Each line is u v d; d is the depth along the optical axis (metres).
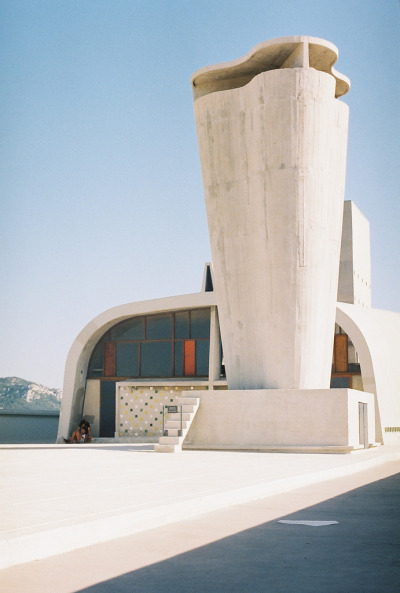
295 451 20.44
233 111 22.06
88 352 36.12
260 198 21.62
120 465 14.85
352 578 5.51
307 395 20.67
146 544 6.89
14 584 5.30
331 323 22.52
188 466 14.60
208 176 22.72
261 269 21.72
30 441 41.31
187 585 5.28
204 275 36.03
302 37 21.45
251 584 5.31
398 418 31.70
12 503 8.44
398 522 8.41
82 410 36.22
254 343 21.91
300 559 6.23
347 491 11.77
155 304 34.69
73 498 8.94
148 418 34.72
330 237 22.06
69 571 5.73
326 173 21.77
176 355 35.19
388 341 33.28
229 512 9.04
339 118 22.20
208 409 21.59
